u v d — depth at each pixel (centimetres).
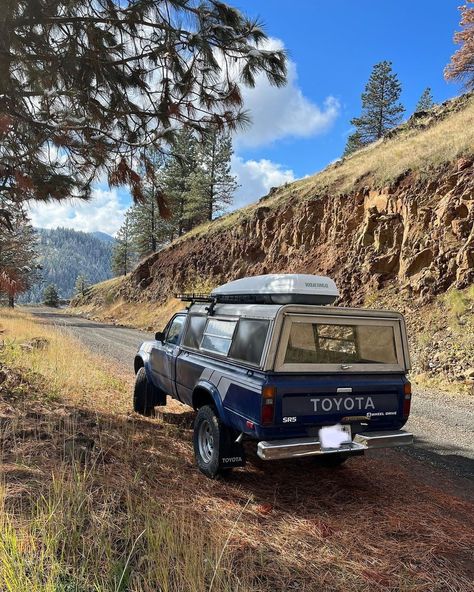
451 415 873
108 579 269
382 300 1700
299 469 548
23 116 490
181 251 4069
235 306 527
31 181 492
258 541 353
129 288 4662
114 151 527
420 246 1667
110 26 493
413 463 606
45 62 484
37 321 3094
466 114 2378
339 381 449
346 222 2155
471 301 1358
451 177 1677
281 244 2680
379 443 452
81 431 557
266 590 290
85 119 489
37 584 250
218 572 287
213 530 353
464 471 583
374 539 377
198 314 614
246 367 459
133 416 722
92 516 338
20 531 302
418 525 409
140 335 2623
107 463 466
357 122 5022
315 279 509
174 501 404
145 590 264
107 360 1444
